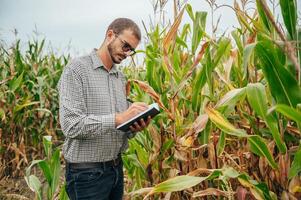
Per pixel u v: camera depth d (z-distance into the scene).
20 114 5.39
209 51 2.06
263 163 1.94
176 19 2.17
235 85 2.37
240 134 1.71
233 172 1.75
